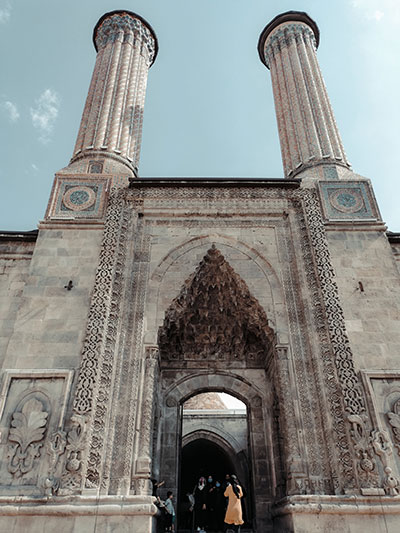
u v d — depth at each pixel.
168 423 13.48
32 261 12.66
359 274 12.53
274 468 12.21
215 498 16.25
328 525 8.73
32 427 9.67
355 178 15.20
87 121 18.05
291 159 17.50
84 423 9.68
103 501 8.87
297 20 22.16
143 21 22.16
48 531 8.50
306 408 10.55
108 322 11.52
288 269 13.02
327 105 18.48
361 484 9.12
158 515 10.19
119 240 13.23
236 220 14.11
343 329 11.30
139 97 19.73
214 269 13.72
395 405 10.09
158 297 12.40
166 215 14.17
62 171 15.45
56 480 9.02
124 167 16.33
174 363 14.43
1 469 9.19
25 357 10.77
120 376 10.83
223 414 20.91
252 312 12.98
